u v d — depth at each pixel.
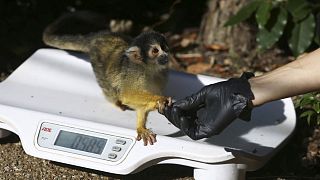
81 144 4.82
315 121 5.88
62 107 5.45
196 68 7.45
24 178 5.04
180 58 7.74
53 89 5.72
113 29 8.52
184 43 8.08
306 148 5.71
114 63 5.73
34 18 8.65
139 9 9.01
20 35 8.27
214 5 7.86
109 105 5.61
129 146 4.71
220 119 4.35
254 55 7.71
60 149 4.82
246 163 4.62
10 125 5.05
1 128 5.18
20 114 5.02
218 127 4.39
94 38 6.29
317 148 5.71
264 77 4.49
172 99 5.49
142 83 5.54
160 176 5.09
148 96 5.29
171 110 4.53
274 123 5.39
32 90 5.66
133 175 5.10
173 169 5.19
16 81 5.77
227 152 4.48
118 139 4.78
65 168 5.18
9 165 5.21
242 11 6.97
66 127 4.91
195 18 8.78
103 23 8.76
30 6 8.71
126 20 8.73
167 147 4.60
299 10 6.91
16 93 5.57
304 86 4.40
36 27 8.48
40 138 4.89
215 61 7.62
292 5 6.93
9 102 5.37
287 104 5.55
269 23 6.92
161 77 5.69
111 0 9.03
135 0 9.05
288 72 4.44
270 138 5.14
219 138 5.09
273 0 6.98
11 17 8.56
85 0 8.95
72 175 5.09
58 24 8.19
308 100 5.52
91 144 4.80
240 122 5.36
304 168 5.43
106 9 8.99
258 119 5.42
